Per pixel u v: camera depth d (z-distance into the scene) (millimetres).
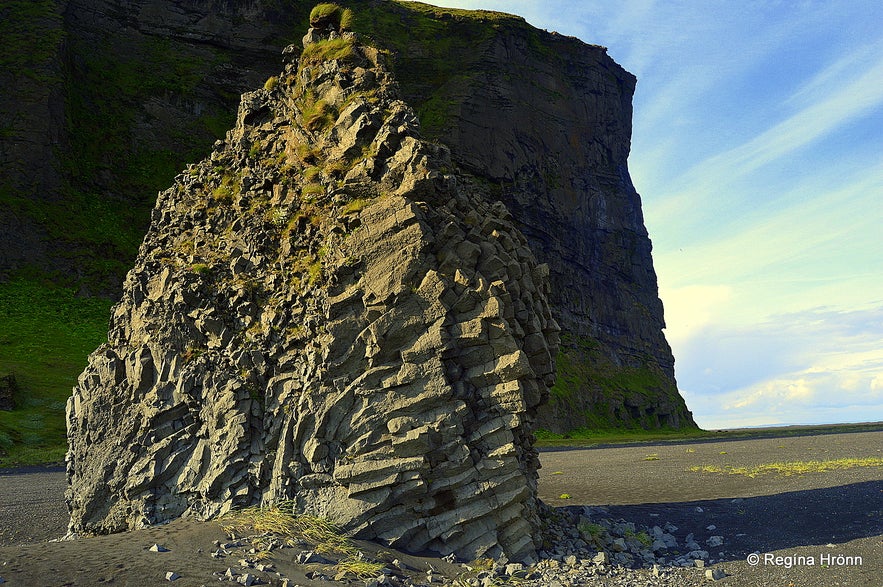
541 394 20828
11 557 12844
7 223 88688
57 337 76312
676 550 19016
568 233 136500
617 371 134000
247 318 19188
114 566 12672
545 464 52812
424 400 16656
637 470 44219
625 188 160500
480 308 17719
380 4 138875
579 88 152750
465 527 16453
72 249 92938
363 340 17422
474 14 146500
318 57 23109
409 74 130625
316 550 14617
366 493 16266
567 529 20078
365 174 19500
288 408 17594
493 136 127188
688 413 147250
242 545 14367
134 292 21266
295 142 21750
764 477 35406
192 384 18750
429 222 18422
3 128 95125
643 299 156250
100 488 19000
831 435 82000
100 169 105750
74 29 113062
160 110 115938
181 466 18438
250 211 21062
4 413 55312
